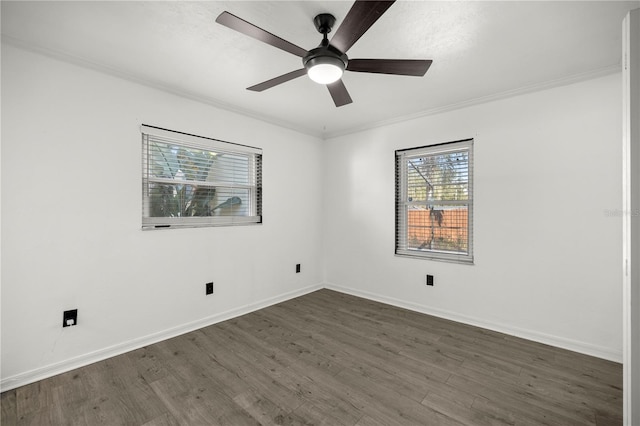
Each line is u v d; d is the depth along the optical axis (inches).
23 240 78.5
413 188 136.6
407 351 95.8
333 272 166.2
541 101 101.3
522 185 105.1
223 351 96.2
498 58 84.3
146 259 101.2
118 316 94.8
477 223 115.2
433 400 71.7
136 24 69.8
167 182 108.0
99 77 90.5
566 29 70.9
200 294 115.6
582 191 94.7
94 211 90.0
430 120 127.9
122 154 95.3
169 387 77.0
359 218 153.9
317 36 74.0
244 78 98.0
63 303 84.6
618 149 89.2
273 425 64.0
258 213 137.6
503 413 67.1
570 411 67.4
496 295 111.1
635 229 48.9
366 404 70.5
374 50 79.7
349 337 106.2
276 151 143.9
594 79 92.4
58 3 62.2
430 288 128.5
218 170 123.5
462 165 122.3
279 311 132.8
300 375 82.4
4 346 76.0
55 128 83.0
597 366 86.4
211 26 70.6
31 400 71.8
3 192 75.8
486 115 112.8
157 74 95.3
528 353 94.1
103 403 70.9
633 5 62.0
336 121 144.3
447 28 70.2
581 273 95.0
